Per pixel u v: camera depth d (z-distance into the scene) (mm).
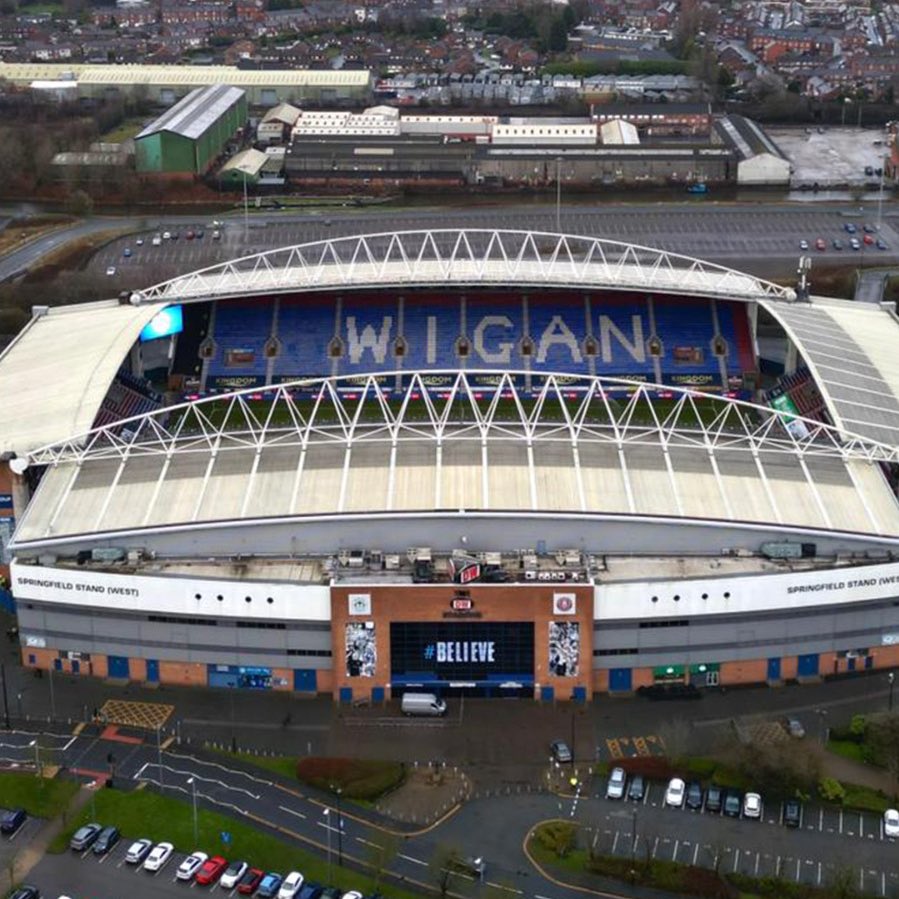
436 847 116812
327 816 121062
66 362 187125
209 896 111125
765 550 142875
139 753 130500
